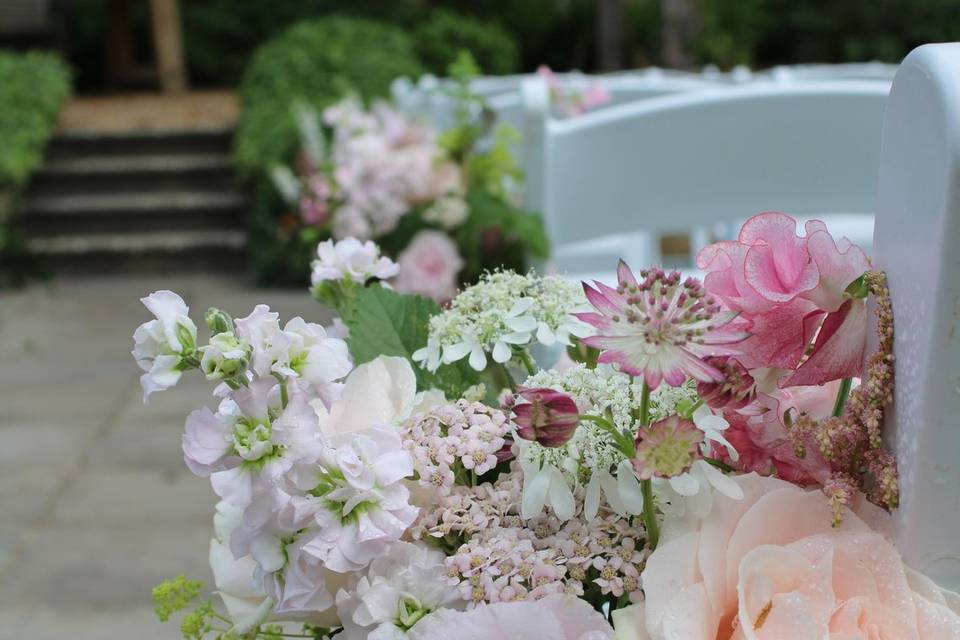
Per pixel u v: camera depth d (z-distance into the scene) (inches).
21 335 229.8
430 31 392.8
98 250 282.7
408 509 21.2
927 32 415.2
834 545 21.1
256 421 20.3
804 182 73.9
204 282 272.2
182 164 306.3
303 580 21.2
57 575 128.5
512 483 23.7
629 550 21.8
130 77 432.1
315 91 302.4
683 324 20.0
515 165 104.1
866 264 22.1
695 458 20.6
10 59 326.6
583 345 27.4
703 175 74.1
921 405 20.2
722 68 407.2
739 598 20.3
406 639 21.1
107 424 178.1
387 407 24.8
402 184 102.6
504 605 20.4
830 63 426.3
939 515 20.9
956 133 18.9
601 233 76.7
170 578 126.6
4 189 284.8
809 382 23.1
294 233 256.2
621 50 434.6
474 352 25.4
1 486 154.6
